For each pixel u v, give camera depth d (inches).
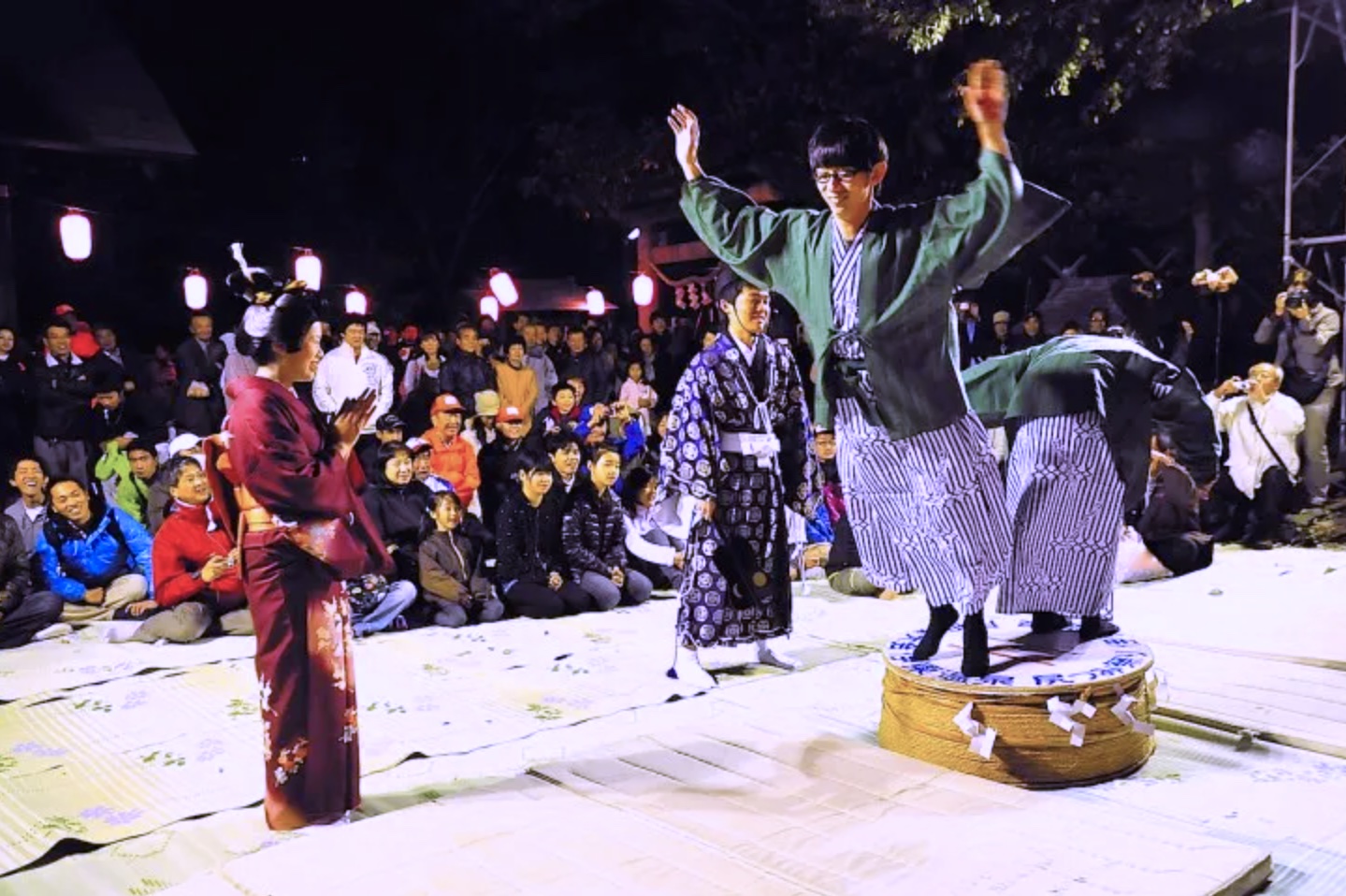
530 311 684.1
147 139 356.2
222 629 221.6
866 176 122.5
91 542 238.1
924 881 102.1
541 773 132.0
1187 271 516.4
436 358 381.7
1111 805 121.9
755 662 192.2
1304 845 114.3
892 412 127.2
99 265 557.6
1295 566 265.4
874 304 122.3
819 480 195.5
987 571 132.6
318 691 122.8
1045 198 116.7
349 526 123.0
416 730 159.5
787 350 188.1
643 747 139.3
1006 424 155.5
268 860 109.3
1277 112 472.1
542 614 231.9
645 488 270.2
